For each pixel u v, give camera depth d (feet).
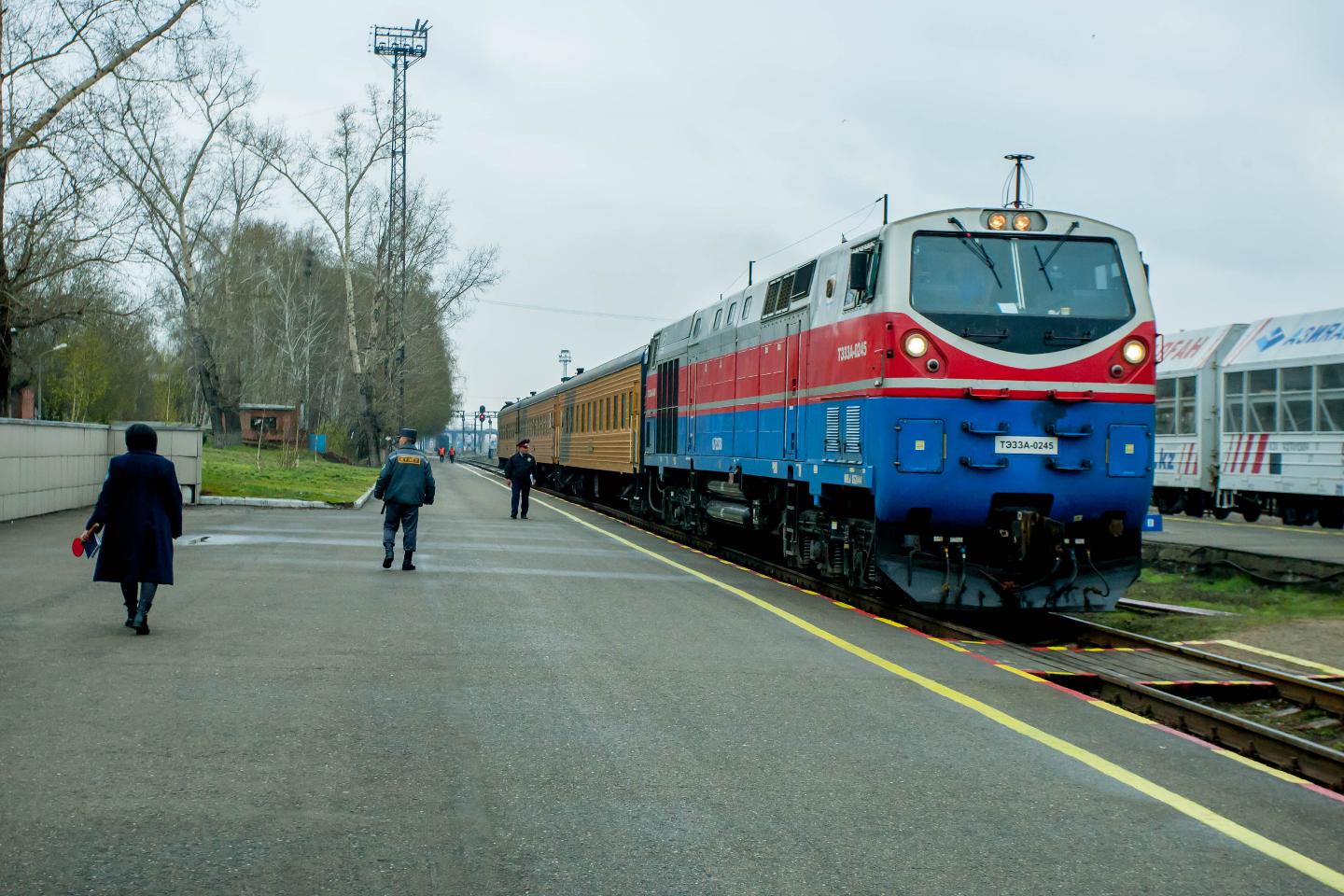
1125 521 37.14
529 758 20.08
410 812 17.07
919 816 17.60
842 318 40.96
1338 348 79.36
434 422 345.72
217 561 47.62
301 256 228.43
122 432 78.95
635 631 33.55
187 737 20.57
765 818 17.33
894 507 36.17
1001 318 36.68
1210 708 25.63
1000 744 22.02
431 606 37.09
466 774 19.04
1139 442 36.83
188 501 80.12
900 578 36.86
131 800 17.12
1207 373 94.02
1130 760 21.29
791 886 14.69
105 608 34.17
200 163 136.77
